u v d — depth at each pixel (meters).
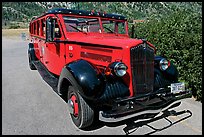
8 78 8.42
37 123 4.74
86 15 5.85
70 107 4.61
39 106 5.62
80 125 4.39
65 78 4.50
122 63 4.13
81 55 5.21
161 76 4.92
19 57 13.87
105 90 4.14
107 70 4.18
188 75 6.03
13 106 5.63
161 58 5.02
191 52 5.90
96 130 4.47
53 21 5.41
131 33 6.75
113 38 5.57
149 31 7.95
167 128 4.52
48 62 7.01
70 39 5.48
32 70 9.79
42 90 6.88
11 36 35.84
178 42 6.36
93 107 4.29
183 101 5.86
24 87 7.22
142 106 4.16
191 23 6.50
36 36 8.57
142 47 4.32
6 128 4.53
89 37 5.63
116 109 3.97
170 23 7.09
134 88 4.30
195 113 5.16
